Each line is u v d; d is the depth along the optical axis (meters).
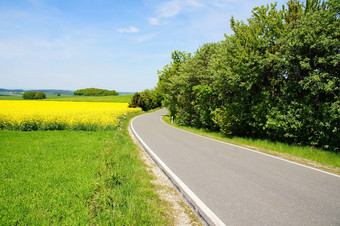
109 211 3.55
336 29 7.37
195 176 5.43
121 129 16.16
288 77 9.80
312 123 8.38
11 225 3.17
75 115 17.55
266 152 8.34
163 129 16.62
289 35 8.33
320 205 3.84
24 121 14.53
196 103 18.34
